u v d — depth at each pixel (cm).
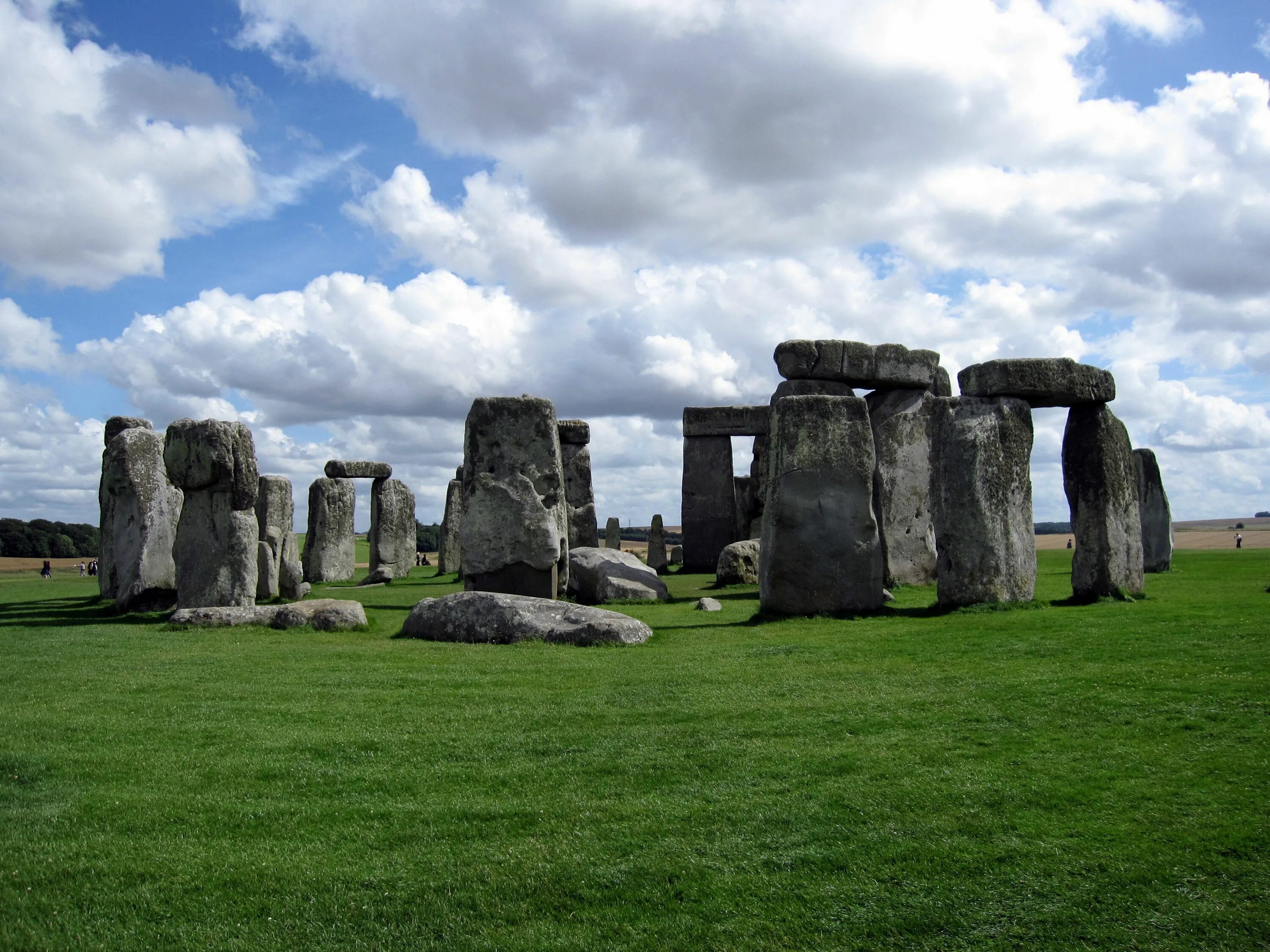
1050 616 1257
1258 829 581
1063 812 618
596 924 517
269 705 881
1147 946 493
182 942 495
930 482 2170
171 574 1759
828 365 2105
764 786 669
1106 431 1471
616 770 704
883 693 887
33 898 527
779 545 1452
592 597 1900
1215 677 856
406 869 565
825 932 509
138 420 2000
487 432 1820
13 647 1223
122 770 704
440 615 1288
